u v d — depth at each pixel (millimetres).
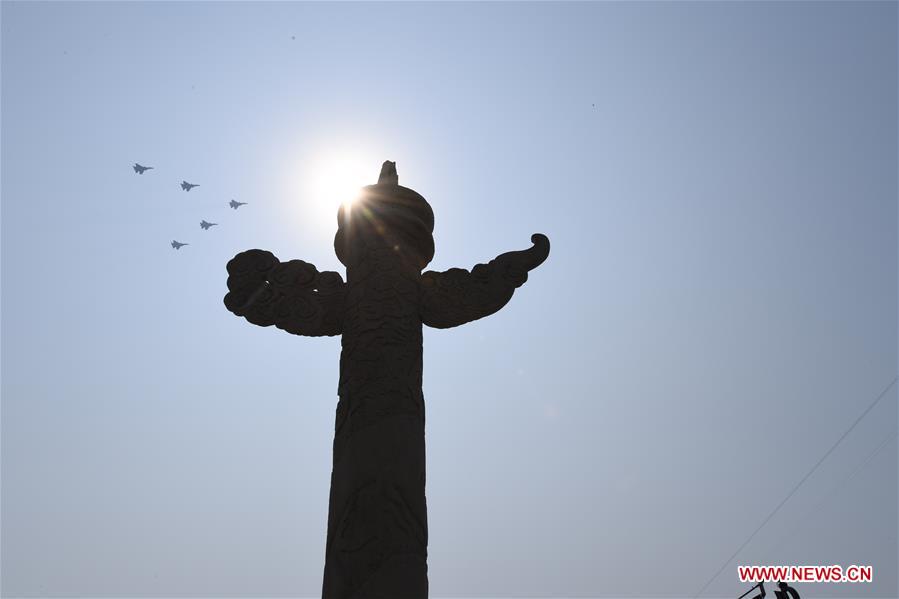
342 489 12234
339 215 15328
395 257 14367
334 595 11469
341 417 12961
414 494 12195
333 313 14320
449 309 14188
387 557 11547
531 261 14641
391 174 15711
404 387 13047
